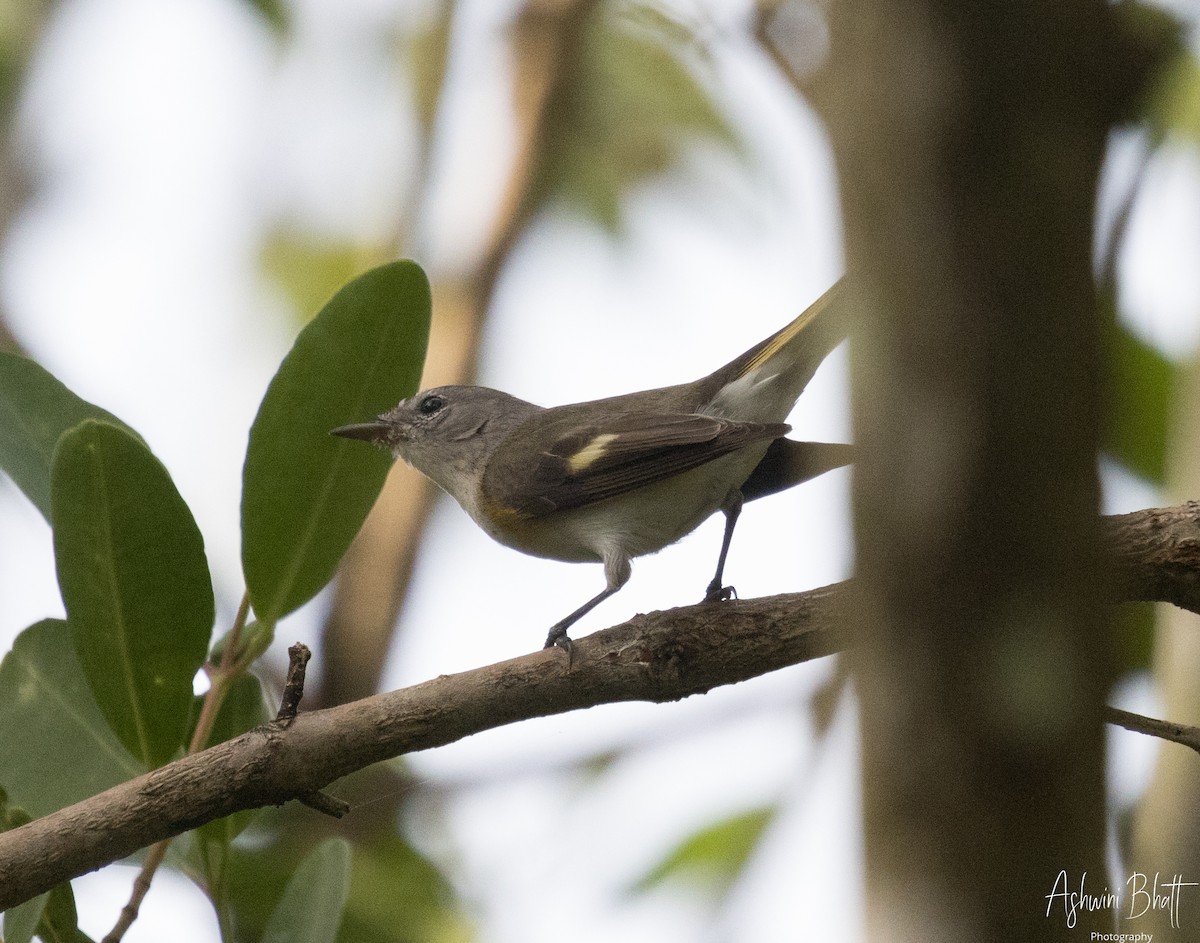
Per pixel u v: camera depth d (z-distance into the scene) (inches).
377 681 441.4
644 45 510.9
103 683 253.0
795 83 257.9
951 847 132.8
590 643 257.9
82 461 244.1
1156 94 175.8
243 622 262.1
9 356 279.7
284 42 540.1
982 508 128.6
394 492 454.9
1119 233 175.6
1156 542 236.2
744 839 386.9
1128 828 301.0
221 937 263.1
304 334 264.7
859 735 139.6
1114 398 169.8
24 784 271.0
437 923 354.0
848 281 133.6
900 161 125.9
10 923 228.8
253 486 263.0
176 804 229.0
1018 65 121.6
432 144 484.7
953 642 131.3
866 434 133.2
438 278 485.1
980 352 126.5
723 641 256.7
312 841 361.4
